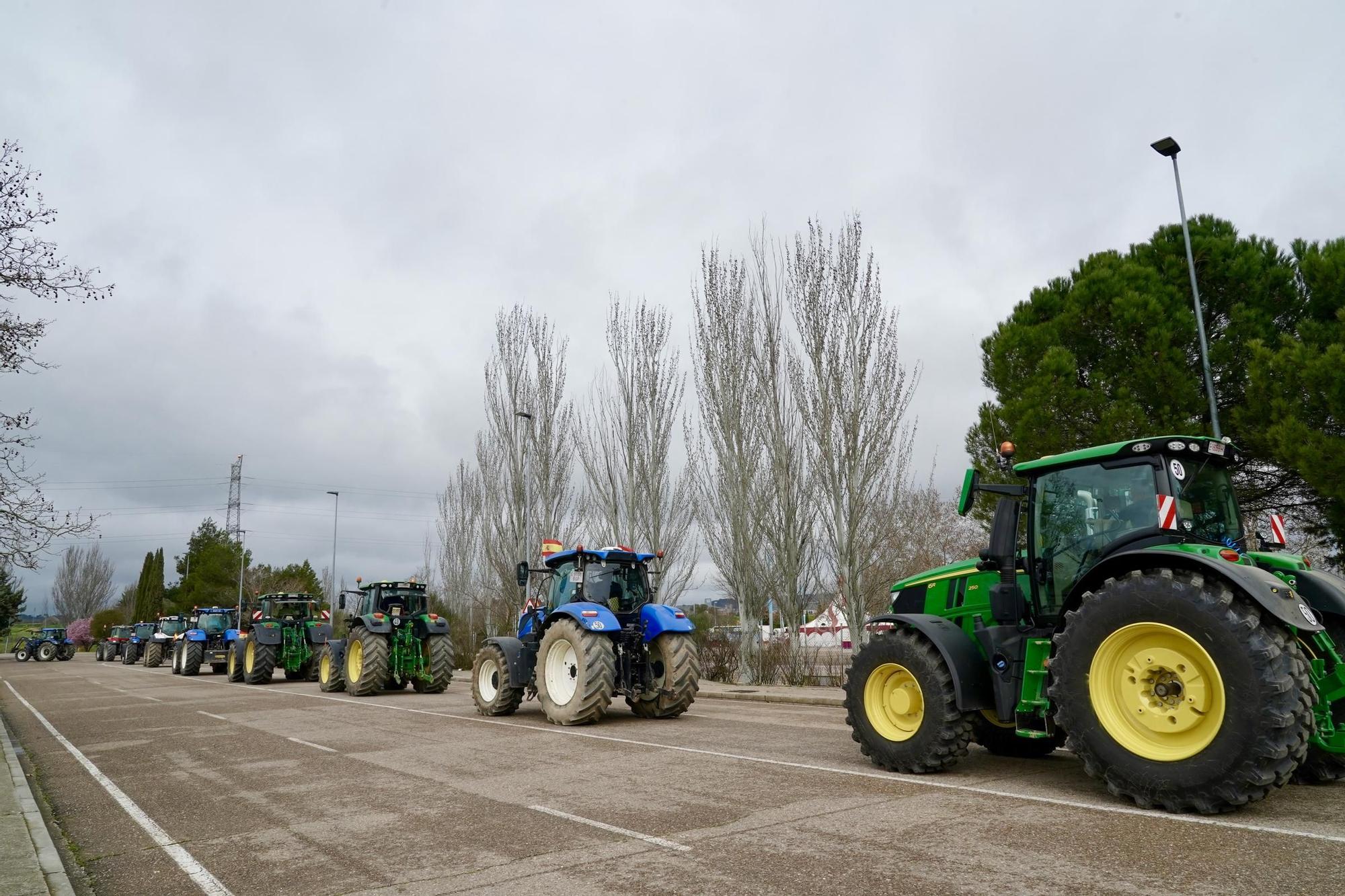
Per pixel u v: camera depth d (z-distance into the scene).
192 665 27.88
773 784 6.73
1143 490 6.34
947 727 6.84
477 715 12.80
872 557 18.47
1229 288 16.64
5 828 5.86
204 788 7.43
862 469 18.17
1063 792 6.23
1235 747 5.15
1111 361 17.06
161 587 69.69
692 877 4.41
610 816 5.81
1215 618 5.29
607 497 25.78
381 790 6.99
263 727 11.74
